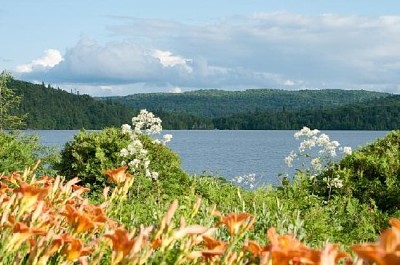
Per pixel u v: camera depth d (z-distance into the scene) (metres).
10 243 1.98
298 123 126.69
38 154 11.27
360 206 8.83
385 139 10.85
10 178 2.92
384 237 1.16
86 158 9.95
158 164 9.86
